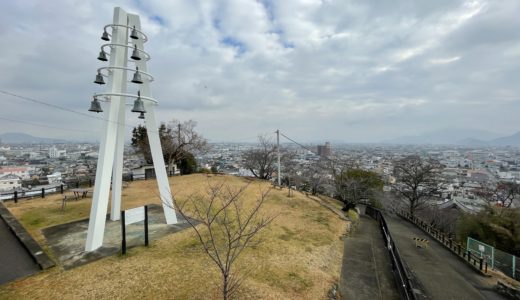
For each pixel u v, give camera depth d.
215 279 6.50
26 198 14.35
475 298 9.30
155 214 11.57
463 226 19.44
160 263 7.11
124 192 16.05
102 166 8.08
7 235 8.62
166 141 25.53
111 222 10.48
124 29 8.95
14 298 5.39
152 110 10.08
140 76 8.77
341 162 34.19
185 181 20.05
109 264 6.95
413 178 28.97
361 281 8.07
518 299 9.23
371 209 22.72
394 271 8.71
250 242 9.14
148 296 5.64
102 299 5.47
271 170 28.39
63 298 5.45
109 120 8.20
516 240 15.88
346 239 11.75
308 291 6.65
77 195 14.55
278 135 21.89
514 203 27.20
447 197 36.22
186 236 9.17
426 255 13.88
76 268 6.70
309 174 31.19
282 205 15.26
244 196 16.03
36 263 6.88
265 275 7.10
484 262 12.55
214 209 12.69
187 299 5.64
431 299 8.93
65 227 9.64
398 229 20.33
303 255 8.77
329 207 16.84
